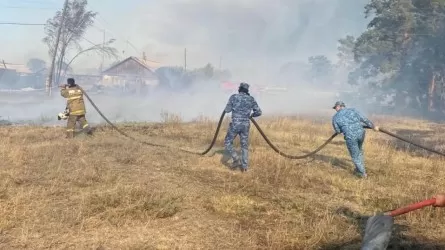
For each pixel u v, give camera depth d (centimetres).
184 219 560
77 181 694
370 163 1027
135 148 1019
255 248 486
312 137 1391
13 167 766
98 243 472
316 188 760
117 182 689
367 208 660
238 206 623
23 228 496
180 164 876
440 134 1986
